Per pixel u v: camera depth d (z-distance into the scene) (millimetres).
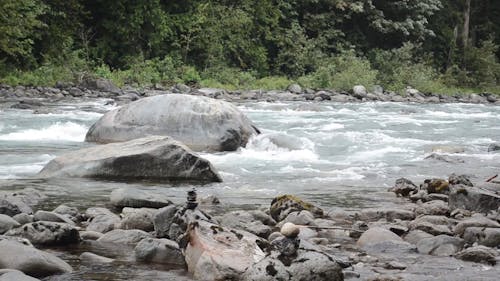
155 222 7707
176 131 15688
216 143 15500
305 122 22516
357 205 10266
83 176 11906
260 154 15289
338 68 42750
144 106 16188
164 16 39219
